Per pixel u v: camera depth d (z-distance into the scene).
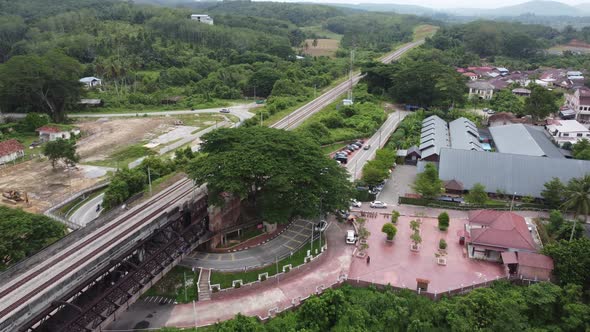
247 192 84.56
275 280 75.81
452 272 78.12
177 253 74.50
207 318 67.12
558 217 88.00
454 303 68.06
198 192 89.62
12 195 105.81
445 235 90.56
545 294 66.62
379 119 170.38
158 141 153.50
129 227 73.38
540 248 82.19
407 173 125.00
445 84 177.38
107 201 98.00
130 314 68.44
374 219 97.62
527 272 74.69
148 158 118.06
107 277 67.12
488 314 64.25
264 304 70.31
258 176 85.00
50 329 57.59
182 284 74.62
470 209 100.62
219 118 187.12
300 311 65.94
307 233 91.81
